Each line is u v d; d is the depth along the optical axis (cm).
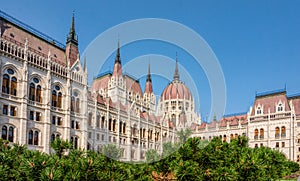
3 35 6103
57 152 1212
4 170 990
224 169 1191
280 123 9050
